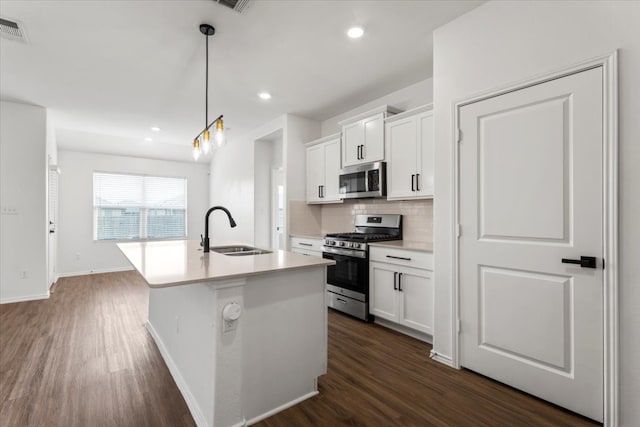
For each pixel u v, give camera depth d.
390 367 2.28
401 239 3.51
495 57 2.05
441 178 2.37
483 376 2.14
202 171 7.26
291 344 1.86
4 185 3.86
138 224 6.48
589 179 1.67
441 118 2.37
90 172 5.98
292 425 1.67
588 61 1.66
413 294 2.78
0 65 2.92
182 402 1.87
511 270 1.99
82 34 2.43
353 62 2.92
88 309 3.68
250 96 3.73
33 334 2.91
